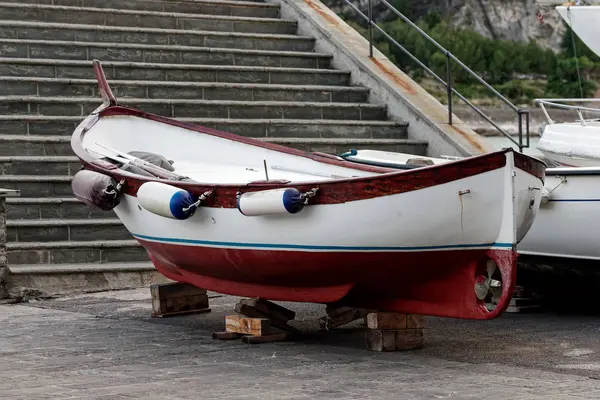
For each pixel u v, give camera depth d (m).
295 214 8.64
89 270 12.97
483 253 8.32
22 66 16.39
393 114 17.59
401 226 8.23
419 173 8.08
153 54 17.52
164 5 18.81
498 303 8.26
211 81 17.47
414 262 8.40
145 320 10.80
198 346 9.24
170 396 7.26
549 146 13.23
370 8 18.41
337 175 10.80
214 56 17.95
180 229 9.66
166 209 9.30
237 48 18.50
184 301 11.12
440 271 8.47
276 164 11.34
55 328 10.34
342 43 18.59
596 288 11.21
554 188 10.99
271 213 8.66
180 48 17.69
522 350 8.91
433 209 8.14
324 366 8.24
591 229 10.79
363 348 9.02
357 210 8.34
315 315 10.95
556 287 11.38
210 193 9.21
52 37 17.34
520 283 11.45
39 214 14.09
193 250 9.67
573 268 11.21
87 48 17.14
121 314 11.21
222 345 9.28
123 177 10.12
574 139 12.85
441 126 16.77
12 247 13.21
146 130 11.73
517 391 7.26
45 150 15.03
